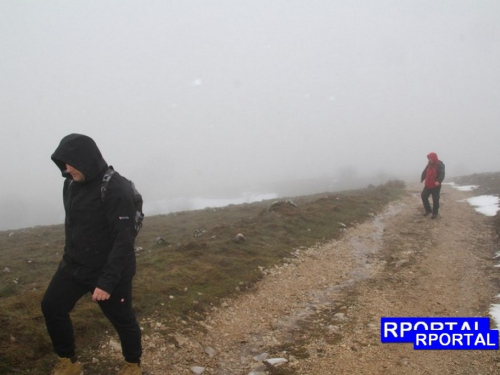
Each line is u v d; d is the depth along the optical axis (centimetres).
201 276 751
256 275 809
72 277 382
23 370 413
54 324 380
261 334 574
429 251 1012
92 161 368
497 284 749
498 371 455
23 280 897
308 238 1124
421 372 460
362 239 1164
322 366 475
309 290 758
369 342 536
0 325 471
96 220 375
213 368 480
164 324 563
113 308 385
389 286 770
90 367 439
